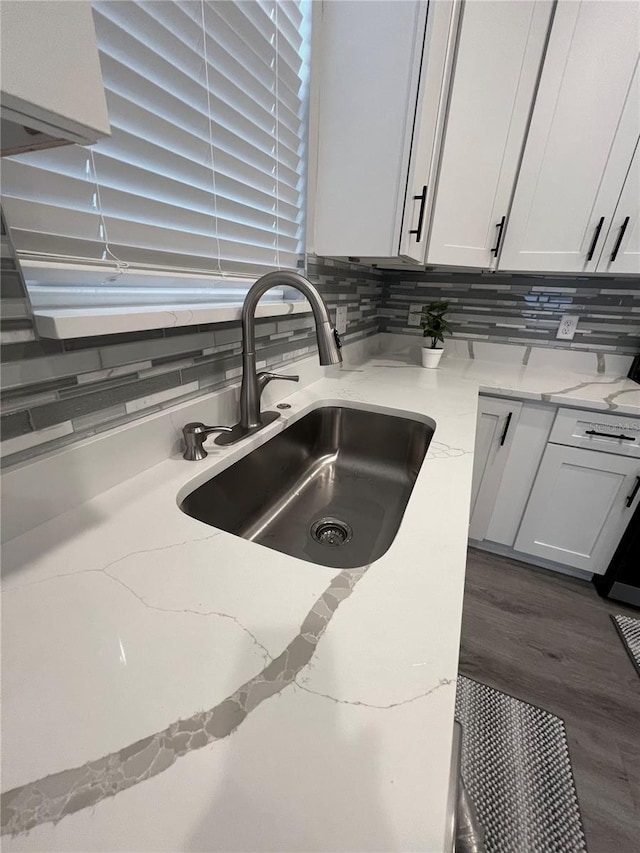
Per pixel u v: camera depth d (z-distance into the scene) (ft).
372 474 3.73
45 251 1.72
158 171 2.19
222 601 1.39
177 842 0.79
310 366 4.34
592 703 3.87
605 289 5.44
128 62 1.89
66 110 0.91
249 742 0.96
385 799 0.86
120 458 2.09
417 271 6.39
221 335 2.79
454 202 4.17
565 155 4.27
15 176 1.55
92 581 1.46
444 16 3.10
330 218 3.71
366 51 3.12
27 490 1.67
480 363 6.17
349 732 0.99
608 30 3.75
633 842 2.87
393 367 5.63
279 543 2.78
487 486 5.57
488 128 4.04
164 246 2.31
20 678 1.12
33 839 0.79
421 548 1.71
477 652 4.40
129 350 2.07
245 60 2.65
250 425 2.85
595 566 5.24
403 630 1.29
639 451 4.55
